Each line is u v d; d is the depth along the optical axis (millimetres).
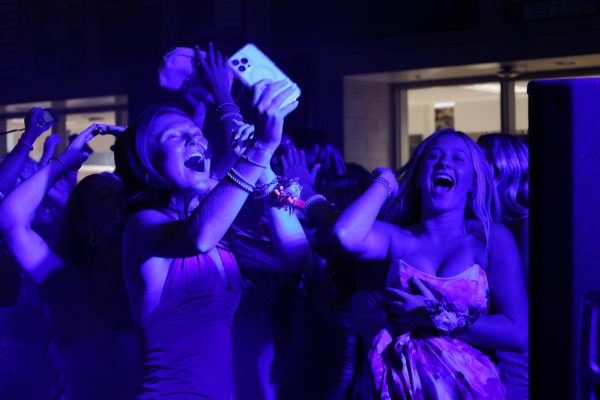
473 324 2568
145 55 10648
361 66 9383
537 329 1555
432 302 2539
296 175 3650
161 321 2348
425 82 9945
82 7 11086
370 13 9305
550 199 1535
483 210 2754
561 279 1528
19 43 11562
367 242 2682
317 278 3117
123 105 11898
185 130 2424
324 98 9625
